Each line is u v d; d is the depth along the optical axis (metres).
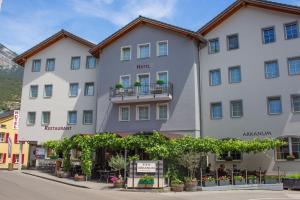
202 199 17.80
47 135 38.56
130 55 35.25
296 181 24.52
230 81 31.66
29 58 41.12
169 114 32.34
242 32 31.89
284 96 29.20
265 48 30.66
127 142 24.91
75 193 18.77
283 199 18.19
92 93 38.03
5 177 26.47
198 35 32.16
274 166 28.61
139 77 34.47
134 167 23.05
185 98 31.98
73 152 34.34
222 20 32.97
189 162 23.39
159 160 23.14
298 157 27.89
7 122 53.84
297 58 29.27
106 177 26.41
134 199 17.38
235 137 30.47
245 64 31.22
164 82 32.75
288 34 30.05
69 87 38.94
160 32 34.41
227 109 31.28
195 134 30.97
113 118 34.50
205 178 23.61
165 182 23.70
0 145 52.41
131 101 33.53
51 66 40.19
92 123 37.19
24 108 39.88
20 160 38.91
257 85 30.41
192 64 32.34
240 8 32.38
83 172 27.05
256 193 21.19
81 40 39.06
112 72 35.56
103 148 29.25
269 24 30.88
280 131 28.83
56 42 40.69
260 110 29.91
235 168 29.42
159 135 24.73
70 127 37.91
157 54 34.09
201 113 32.31
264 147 25.09
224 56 32.31
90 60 38.94
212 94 32.22
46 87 39.84
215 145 24.31
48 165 38.09
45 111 39.19
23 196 16.17
